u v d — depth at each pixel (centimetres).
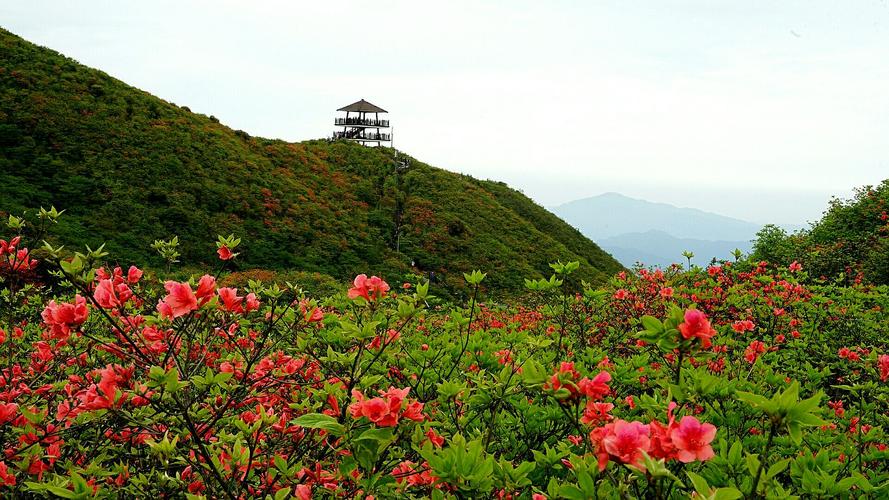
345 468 211
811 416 149
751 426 303
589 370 408
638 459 150
